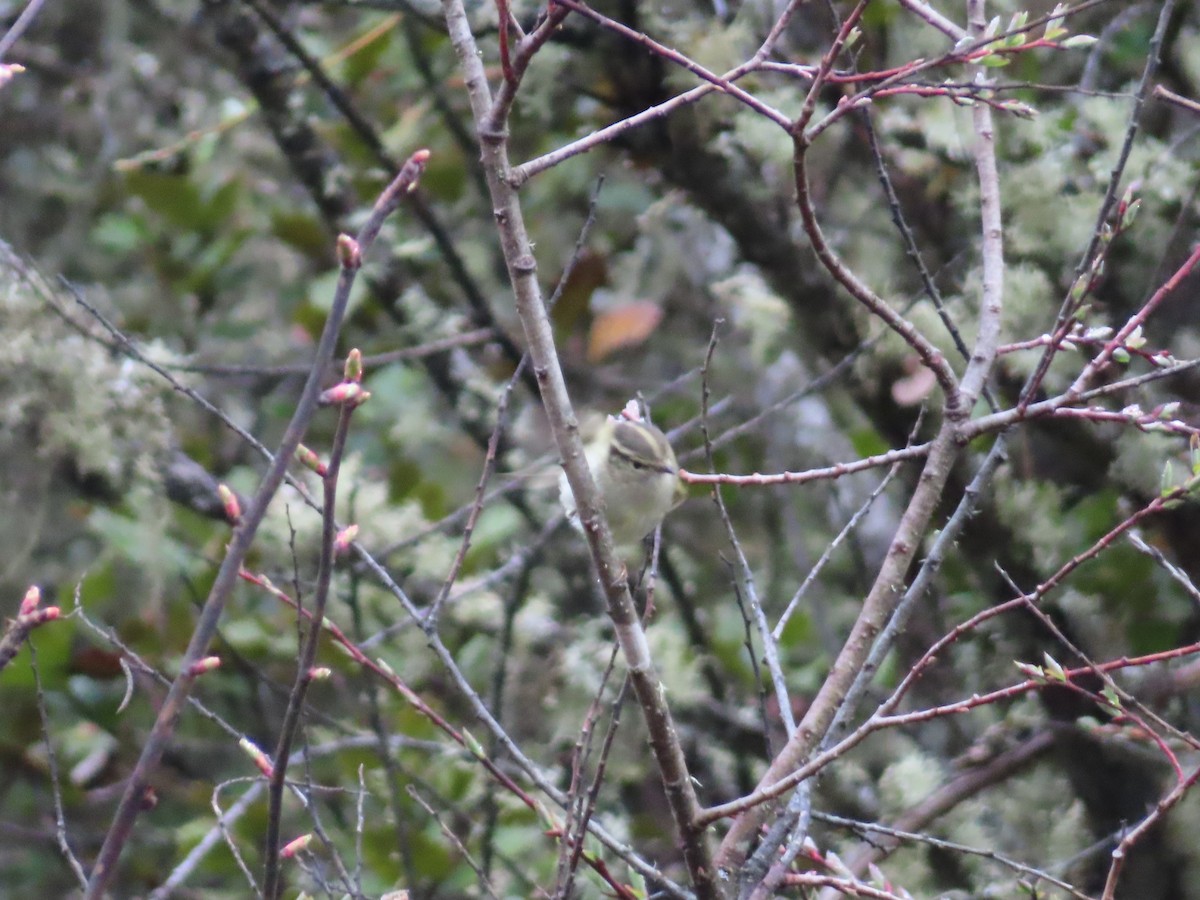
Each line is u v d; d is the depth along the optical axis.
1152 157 8.73
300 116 10.48
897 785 8.88
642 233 12.08
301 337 12.59
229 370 8.97
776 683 5.63
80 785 10.30
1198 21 9.59
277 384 12.66
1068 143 9.16
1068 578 8.99
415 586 9.66
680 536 11.48
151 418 9.16
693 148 9.25
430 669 9.50
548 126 10.43
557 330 11.02
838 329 9.41
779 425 12.02
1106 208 5.25
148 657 9.64
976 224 9.83
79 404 8.86
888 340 9.04
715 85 4.62
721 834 9.03
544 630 9.56
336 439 3.64
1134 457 8.90
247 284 12.96
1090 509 9.39
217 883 9.66
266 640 9.50
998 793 9.12
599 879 6.48
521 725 9.44
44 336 8.89
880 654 5.16
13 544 9.66
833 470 5.43
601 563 4.63
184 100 12.98
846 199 10.19
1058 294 9.21
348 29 13.09
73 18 13.17
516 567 8.77
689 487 10.28
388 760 7.01
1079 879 8.48
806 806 5.11
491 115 4.58
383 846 8.20
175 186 11.23
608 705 9.30
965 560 9.31
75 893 9.93
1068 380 9.09
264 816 8.77
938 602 10.40
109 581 9.57
